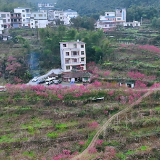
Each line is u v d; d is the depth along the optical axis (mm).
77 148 36500
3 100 48844
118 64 66250
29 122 43281
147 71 59344
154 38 80312
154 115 43469
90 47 72500
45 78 61594
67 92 50062
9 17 104000
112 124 41500
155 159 34188
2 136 39344
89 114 45062
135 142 37688
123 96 49375
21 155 35219
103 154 34812
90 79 59250
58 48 77125
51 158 34375
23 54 73812
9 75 62125
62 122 43125
